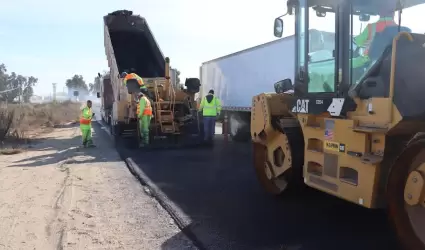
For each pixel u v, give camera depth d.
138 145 12.31
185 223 5.12
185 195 6.46
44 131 18.34
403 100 3.71
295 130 5.85
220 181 7.46
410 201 3.69
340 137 4.51
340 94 4.56
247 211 5.61
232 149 11.91
